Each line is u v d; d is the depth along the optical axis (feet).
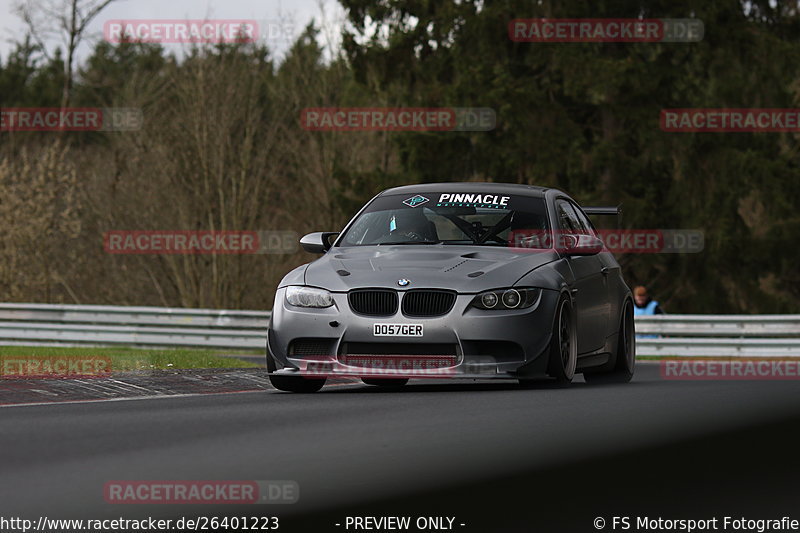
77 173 410.52
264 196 409.90
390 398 89.76
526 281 96.78
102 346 235.20
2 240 385.50
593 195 348.38
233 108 388.37
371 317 95.35
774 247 359.66
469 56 354.95
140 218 395.34
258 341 228.22
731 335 203.82
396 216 108.27
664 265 365.81
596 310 110.01
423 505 49.26
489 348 94.99
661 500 50.90
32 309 240.53
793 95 375.25
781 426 75.15
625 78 333.83
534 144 341.00
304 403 85.97
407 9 371.35
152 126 397.19
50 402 87.71
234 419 74.79
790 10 365.20
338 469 56.54
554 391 95.71
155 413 78.28
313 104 407.64
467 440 65.87
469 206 108.17
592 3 352.49
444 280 95.61
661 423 74.84
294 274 101.04
